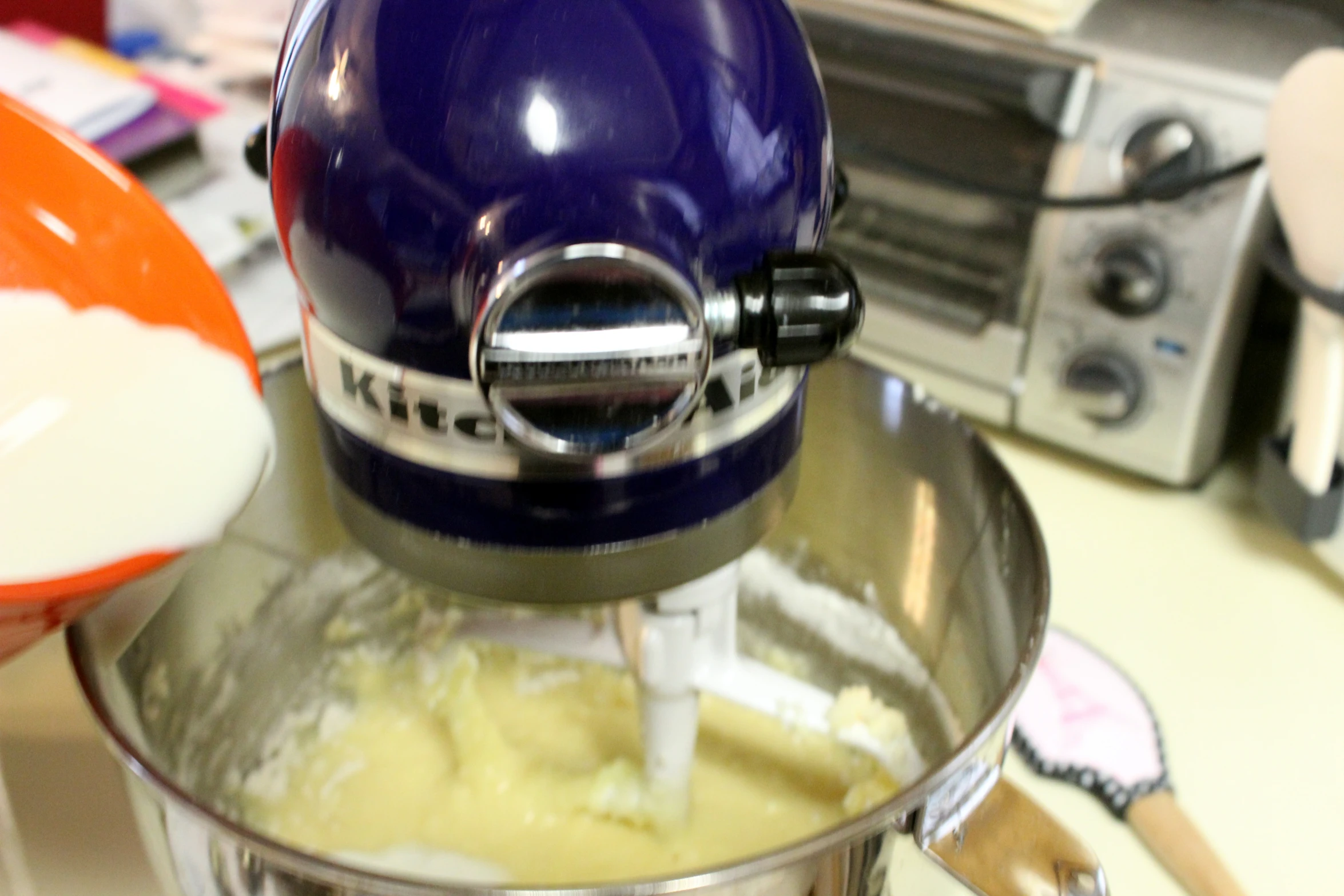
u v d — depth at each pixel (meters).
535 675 0.56
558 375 0.23
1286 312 0.56
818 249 0.27
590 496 0.25
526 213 0.22
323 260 0.24
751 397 0.26
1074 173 0.50
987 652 0.38
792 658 0.54
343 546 0.51
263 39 0.91
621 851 0.47
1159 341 0.50
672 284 0.22
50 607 0.27
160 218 0.34
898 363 0.59
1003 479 0.36
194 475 0.31
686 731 0.44
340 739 0.54
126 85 0.72
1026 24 0.50
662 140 0.23
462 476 0.25
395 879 0.23
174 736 0.42
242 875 0.25
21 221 0.33
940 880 0.30
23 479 0.29
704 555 0.27
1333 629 0.47
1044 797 0.40
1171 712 0.43
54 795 0.40
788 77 0.25
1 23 0.85
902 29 0.52
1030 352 0.54
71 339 0.32
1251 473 0.56
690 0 0.24
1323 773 0.41
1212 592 0.49
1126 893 0.37
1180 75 0.47
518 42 0.22
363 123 0.23
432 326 0.23
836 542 0.49
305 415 0.43
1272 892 0.37
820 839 0.24
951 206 0.54
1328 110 0.41
